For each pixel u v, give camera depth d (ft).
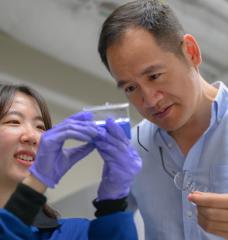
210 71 10.25
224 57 9.86
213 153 4.40
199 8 8.19
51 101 9.21
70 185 8.55
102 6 7.63
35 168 3.77
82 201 7.95
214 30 8.87
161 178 4.68
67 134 3.73
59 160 3.84
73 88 9.65
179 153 4.59
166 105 3.83
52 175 3.77
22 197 3.70
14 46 8.74
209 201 3.57
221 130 4.42
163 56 3.70
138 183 4.78
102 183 4.04
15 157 5.06
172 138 4.62
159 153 4.74
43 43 8.19
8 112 5.23
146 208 4.75
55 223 4.70
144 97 3.76
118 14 3.95
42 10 7.35
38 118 5.36
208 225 3.63
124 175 3.90
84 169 8.81
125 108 4.00
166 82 3.73
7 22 7.54
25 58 8.87
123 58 3.68
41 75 9.08
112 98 10.40
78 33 8.03
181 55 3.85
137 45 3.67
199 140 4.41
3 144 5.05
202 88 4.33
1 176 5.04
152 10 3.92
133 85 3.78
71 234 4.68
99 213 4.09
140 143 4.89
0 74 8.38
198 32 8.78
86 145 3.93
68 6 7.44
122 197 4.01
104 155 3.90
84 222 4.86
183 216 4.41
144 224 4.82
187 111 3.93
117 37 3.76
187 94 3.87
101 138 3.84
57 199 8.25
